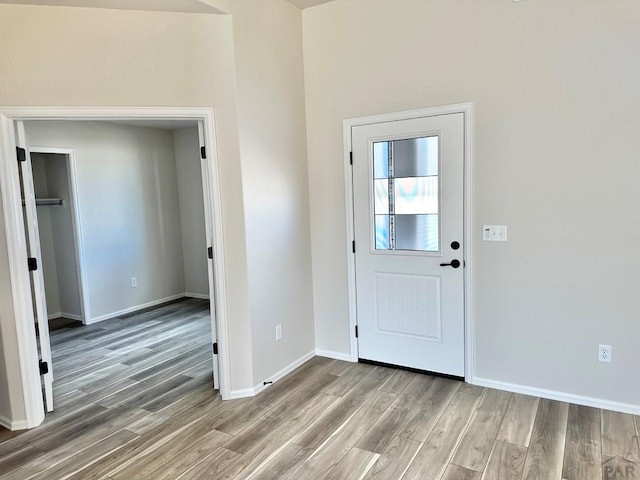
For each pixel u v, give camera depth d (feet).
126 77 9.02
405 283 11.07
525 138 9.22
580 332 9.13
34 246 9.34
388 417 9.03
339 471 7.33
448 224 10.28
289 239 11.46
